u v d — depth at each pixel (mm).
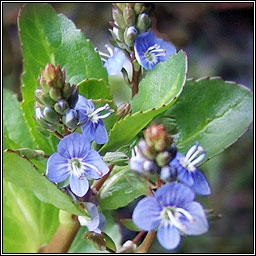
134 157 83
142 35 100
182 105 108
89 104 93
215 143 106
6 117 115
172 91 95
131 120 93
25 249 109
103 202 100
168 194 80
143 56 100
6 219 108
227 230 160
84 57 107
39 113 91
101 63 107
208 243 154
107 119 98
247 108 107
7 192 110
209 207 158
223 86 108
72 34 107
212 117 108
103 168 89
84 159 89
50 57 106
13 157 87
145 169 82
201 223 80
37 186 90
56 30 107
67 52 107
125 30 100
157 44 103
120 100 132
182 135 107
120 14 101
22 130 114
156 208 80
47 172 88
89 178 89
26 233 109
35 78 105
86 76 106
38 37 106
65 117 90
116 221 118
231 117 107
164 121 103
